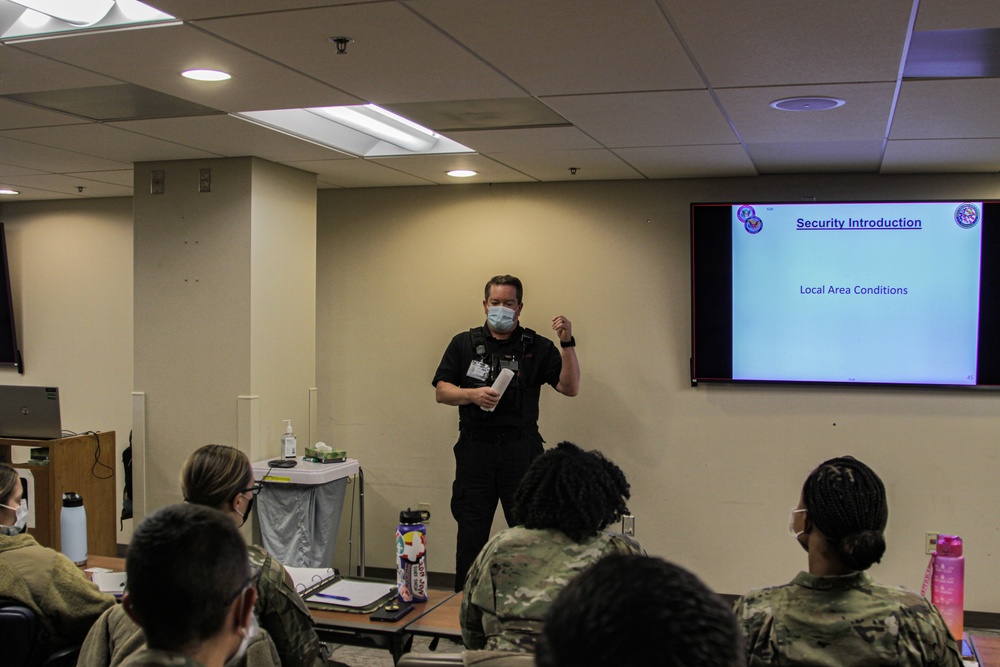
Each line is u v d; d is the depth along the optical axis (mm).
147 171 4816
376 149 4648
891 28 2504
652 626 725
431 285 5637
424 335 5656
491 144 4273
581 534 2070
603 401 5359
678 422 5262
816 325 4984
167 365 4809
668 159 4641
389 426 5730
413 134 4355
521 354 4691
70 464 4957
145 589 1328
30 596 2660
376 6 2369
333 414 5828
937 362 4867
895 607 1758
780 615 1816
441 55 2822
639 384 5309
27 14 2666
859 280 4926
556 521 2078
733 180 5176
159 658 1329
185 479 2389
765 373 5059
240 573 1386
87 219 6363
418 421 5684
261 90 3293
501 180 5383
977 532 4891
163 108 3617
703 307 5098
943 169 4859
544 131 3971
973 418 4891
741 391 5172
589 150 4406
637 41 2656
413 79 3123
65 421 6438
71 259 6406
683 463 5258
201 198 4730
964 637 2754
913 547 4969
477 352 4688
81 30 2643
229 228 4688
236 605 1387
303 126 4137
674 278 5258
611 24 2496
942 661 1756
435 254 5629
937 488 4938
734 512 5188
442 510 5648
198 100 3441
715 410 5207
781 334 5023
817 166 4832
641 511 5312
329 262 5816
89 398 6379
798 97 3324
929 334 4867
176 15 2453
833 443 5062
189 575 1324
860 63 2867
